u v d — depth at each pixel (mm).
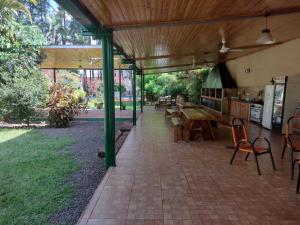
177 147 5844
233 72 12898
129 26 4527
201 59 11711
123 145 6043
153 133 7594
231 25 5227
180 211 2879
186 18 4379
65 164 5352
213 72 14367
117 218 2725
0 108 9875
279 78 7664
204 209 2932
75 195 3885
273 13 4324
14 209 3455
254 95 10367
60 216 3279
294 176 3980
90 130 9508
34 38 9586
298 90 7320
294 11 4266
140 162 4684
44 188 4133
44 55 11047
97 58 11648
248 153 4875
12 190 4055
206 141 6449
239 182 3734
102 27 4414
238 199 3186
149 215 2791
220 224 2625
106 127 4426
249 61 10836
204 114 7031
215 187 3551
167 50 8070
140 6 3598
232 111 11711
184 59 11016
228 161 4754
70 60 12539
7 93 9664
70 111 10391
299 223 2650
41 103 10141
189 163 4633
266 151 4328
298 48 7137
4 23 8477
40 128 9953
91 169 5066
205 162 4691
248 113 9922
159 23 4539
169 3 3549
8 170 4965
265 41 4480
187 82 18328
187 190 3443
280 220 2707
